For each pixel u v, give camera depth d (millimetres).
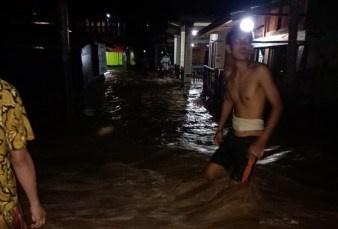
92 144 7598
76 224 3844
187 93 17391
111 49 36625
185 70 22672
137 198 4629
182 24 23172
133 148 7273
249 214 3959
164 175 5578
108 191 4906
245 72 3879
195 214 4070
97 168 5996
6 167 1980
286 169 5730
